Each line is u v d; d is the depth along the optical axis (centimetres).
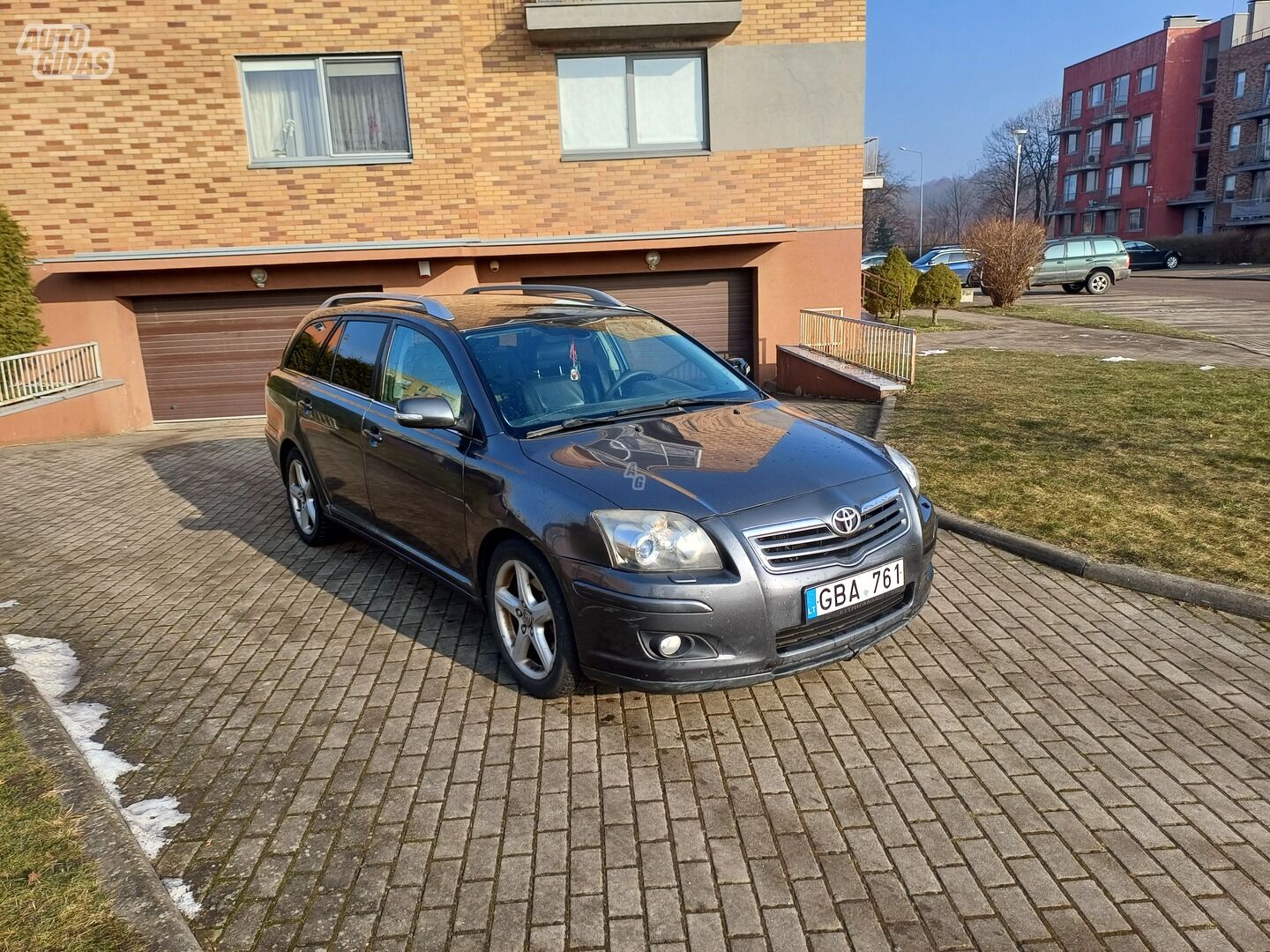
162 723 371
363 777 327
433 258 1214
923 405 1002
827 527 339
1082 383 1094
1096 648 412
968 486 658
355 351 537
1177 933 241
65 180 1159
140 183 1166
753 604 323
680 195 1270
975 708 362
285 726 366
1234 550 505
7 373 1139
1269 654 400
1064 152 6781
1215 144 5209
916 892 259
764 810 300
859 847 280
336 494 550
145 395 1269
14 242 1140
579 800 309
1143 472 670
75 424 1175
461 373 428
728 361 502
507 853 282
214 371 1272
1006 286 2286
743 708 368
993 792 306
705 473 353
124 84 1141
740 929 247
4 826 289
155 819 304
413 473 442
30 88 1137
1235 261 4291
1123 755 325
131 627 479
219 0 1126
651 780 320
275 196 1187
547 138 1236
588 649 337
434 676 407
